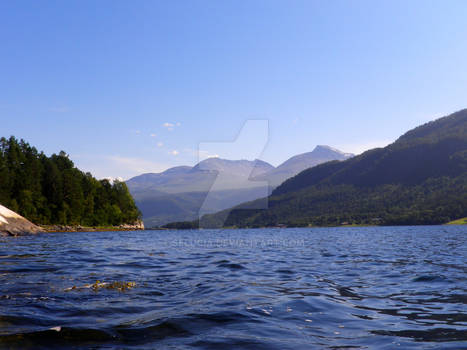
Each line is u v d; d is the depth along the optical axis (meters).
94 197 88.44
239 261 10.59
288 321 4.22
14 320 4.03
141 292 5.83
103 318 4.20
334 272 8.64
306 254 13.44
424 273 8.39
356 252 14.57
